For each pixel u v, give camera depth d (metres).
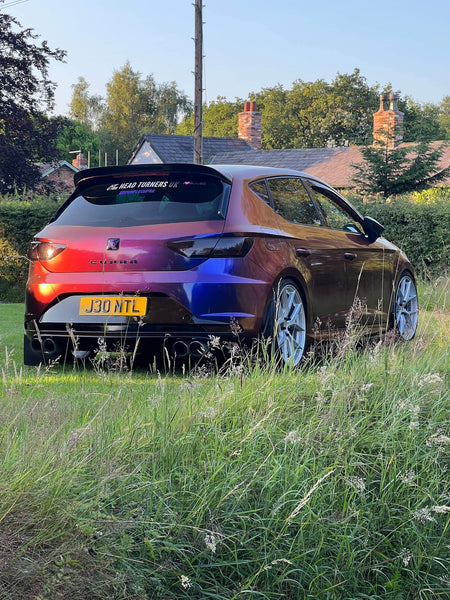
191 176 6.18
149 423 3.70
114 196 6.38
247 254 5.83
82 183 6.59
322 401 4.14
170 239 5.90
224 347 5.78
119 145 110.38
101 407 3.92
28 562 2.73
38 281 6.36
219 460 3.45
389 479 3.77
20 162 38.00
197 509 3.18
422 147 28.31
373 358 4.77
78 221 6.38
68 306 6.24
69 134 42.81
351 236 7.33
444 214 17.88
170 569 3.01
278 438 3.85
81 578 2.77
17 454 3.18
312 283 6.46
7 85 40.41
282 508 3.38
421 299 9.49
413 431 4.11
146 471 3.40
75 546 2.83
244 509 3.34
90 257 6.15
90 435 3.55
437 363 5.04
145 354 6.93
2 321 11.52
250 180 6.24
